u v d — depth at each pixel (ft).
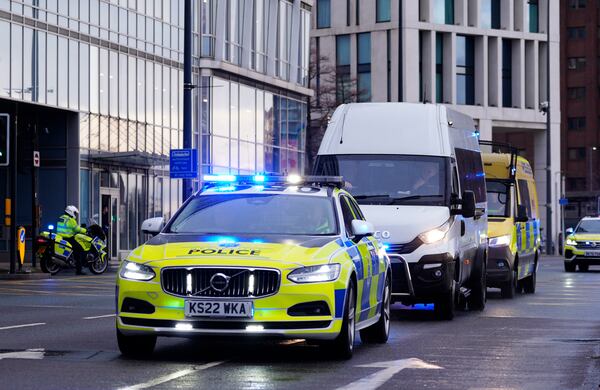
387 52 426.92
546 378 52.47
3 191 213.25
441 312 89.66
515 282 125.70
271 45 289.33
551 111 462.19
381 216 89.81
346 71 435.53
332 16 437.99
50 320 84.12
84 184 215.51
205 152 257.75
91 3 217.36
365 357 60.39
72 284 143.84
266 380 50.42
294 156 303.89
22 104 199.00
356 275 59.77
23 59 195.00
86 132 215.51
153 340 59.11
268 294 55.26
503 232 121.08
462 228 95.14
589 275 193.26
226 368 54.60
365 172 93.40
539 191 466.29
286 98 298.97
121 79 228.63
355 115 96.99
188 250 56.75
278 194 63.87
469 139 105.60
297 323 55.47
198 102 257.34
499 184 124.77
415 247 88.53
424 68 429.79
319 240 59.36
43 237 169.27
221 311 55.06
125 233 232.53
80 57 213.25
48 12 202.49
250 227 61.62
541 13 457.27
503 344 68.49
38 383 48.62
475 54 439.22
